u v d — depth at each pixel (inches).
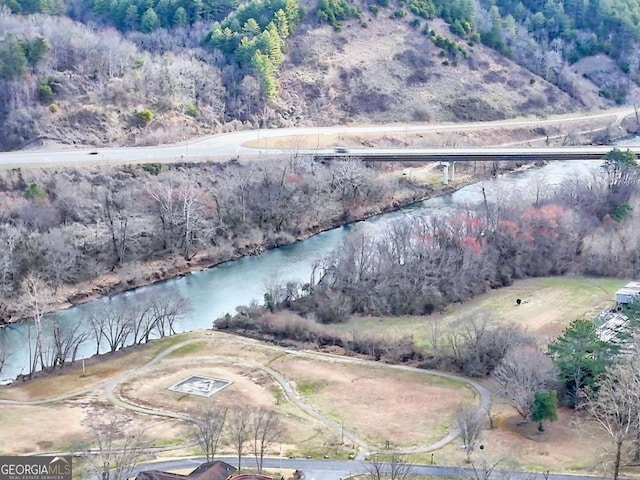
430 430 6186.0
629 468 5575.8
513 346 6948.8
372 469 5467.5
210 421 5826.8
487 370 7062.0
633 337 6648.6
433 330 7637.8
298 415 6397.6
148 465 5536.4
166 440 5964.6
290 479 5315.0
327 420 6323.8
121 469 5162.4
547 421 6230.3
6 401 6609.3
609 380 6018.7
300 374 7091.5
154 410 6486.2
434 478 5403.5
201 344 7647.6
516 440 5994.1
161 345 7637.8
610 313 7775.6
